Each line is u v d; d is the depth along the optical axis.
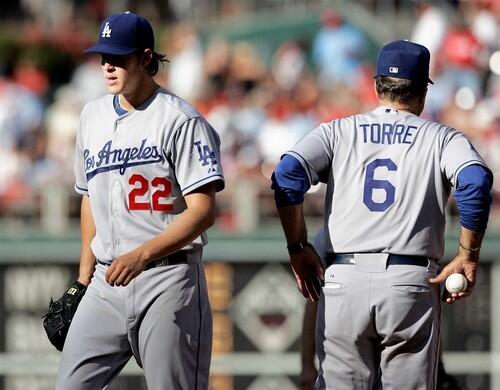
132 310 16.81
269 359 30.00
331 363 17.22
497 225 31.83
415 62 17.28
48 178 38.69
